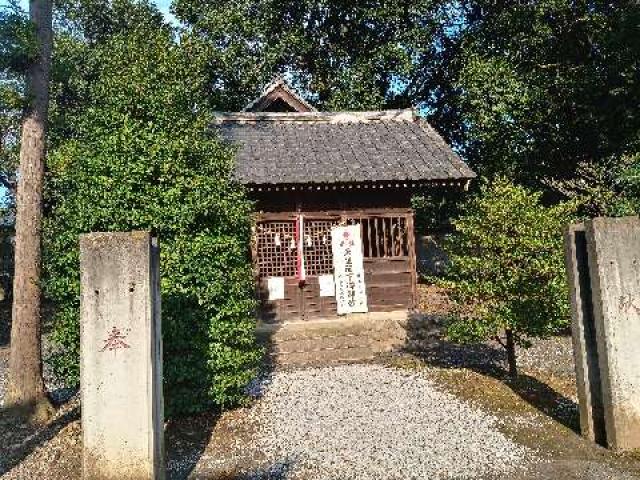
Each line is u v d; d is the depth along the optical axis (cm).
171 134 750
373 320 1390
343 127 1688
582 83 1544
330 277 1473
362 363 1102
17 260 868
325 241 1483
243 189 866
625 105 1481
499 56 1817
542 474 569
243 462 626
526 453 625
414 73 2238
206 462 629
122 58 817
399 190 1504
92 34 2669
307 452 646
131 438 527
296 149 1506
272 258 1460
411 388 891
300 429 721
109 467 523
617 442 605
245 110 1808
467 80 1783
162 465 557
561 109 1634
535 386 884
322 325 1364
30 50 841
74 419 829
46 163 909
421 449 642
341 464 609
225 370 755
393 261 1508
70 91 2028
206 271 731
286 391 899
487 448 639
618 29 1440
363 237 1510
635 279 622
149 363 535
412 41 2122
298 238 1449
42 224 882
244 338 773
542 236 835
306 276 1465
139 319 538
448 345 1210
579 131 1656
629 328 615
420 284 1945
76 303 723
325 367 1076
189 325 724
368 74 2145
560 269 815
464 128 2159
